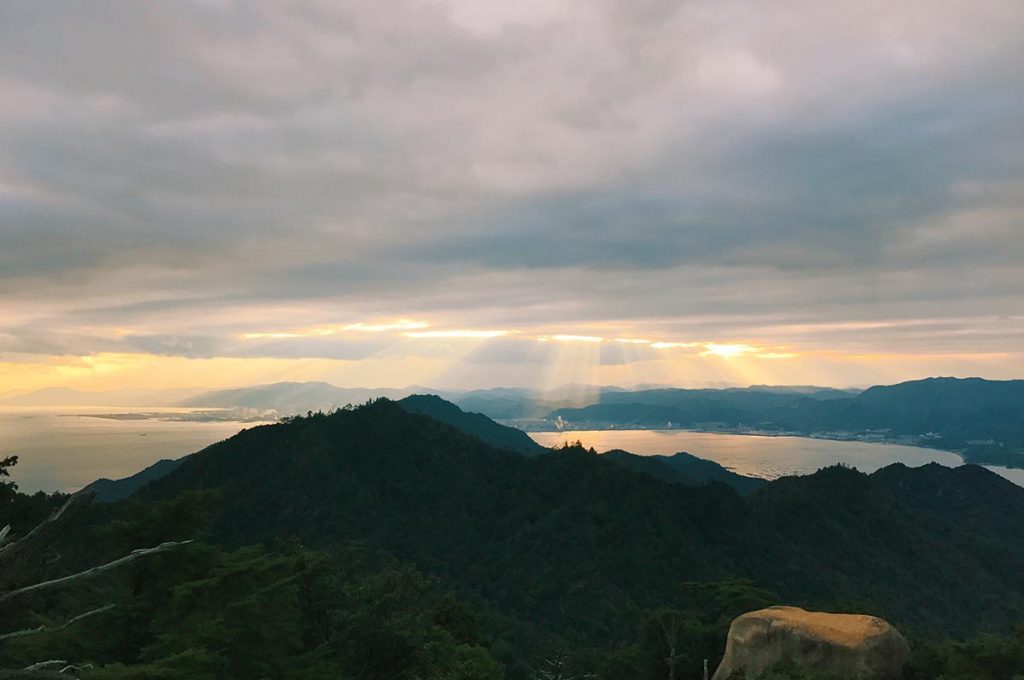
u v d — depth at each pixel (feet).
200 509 53.78
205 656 40.04
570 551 232.94
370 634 71.20
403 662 74.13
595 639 181.16
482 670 82.64
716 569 226.38
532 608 203.00
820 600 202.59
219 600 48.08
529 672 138.41
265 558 53.31
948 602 233.55
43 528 12.89
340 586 75.25
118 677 36.14
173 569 50.52
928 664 59.82
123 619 48.01
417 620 79.46
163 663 38.99
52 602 52.90
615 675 112.37
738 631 65.31
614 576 220.02
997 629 205.57
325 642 69.56
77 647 45.47
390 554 207.51
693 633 105.70
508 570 228.02
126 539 50.70
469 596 197.26
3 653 39.04
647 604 201.46
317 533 229.25
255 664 48.29
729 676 63.26
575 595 205.87
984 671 57.21
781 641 61.57
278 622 50.49
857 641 58.65
